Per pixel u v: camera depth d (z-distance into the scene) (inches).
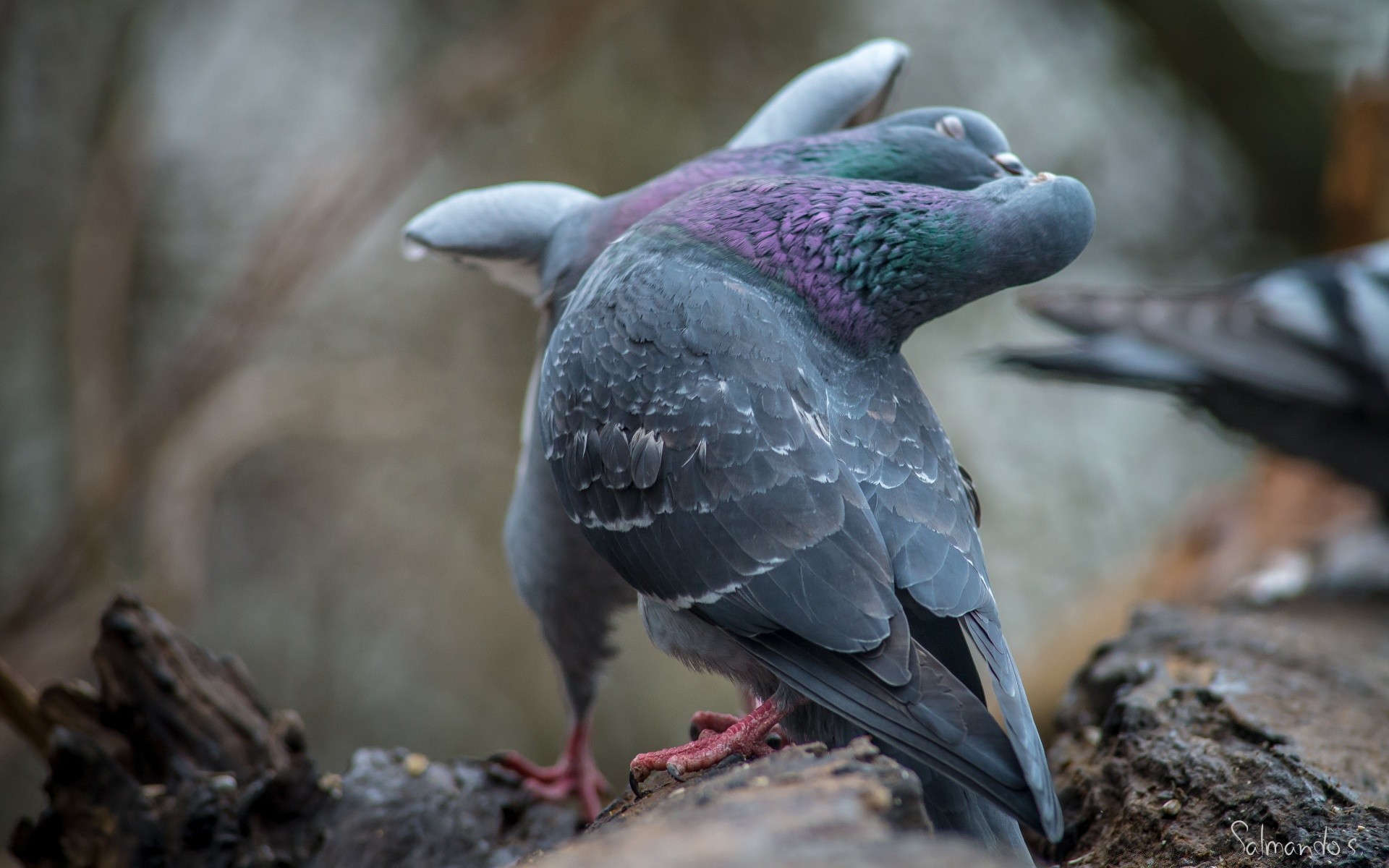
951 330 547.2
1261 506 442.9
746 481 151.3
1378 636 277.3
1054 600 532.7
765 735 160.7
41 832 225.8
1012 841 151.8
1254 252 672.4
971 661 156.5
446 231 227.3
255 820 225.5
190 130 549.6
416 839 231.6
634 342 162.2
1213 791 188.1
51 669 463.5
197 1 548.7
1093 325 386.6
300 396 498.9
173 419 464.1
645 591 161.5
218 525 535.8
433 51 562.9
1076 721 233.5
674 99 557.9
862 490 153.9
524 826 240.7
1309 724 206.8
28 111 528.1
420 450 540.4
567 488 168.6
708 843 113.7
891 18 587.5
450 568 534.3
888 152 213.9
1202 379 373.7
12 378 537.0
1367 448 368.5
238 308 467.8
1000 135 223.3
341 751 520.1
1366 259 383.6
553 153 548.4
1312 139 661.3
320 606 533.3
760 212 168.2
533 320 538.6
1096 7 652.7
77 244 508.7
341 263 558.9
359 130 536.7
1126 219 647.8
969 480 173.8
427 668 531.2
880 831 115.9
